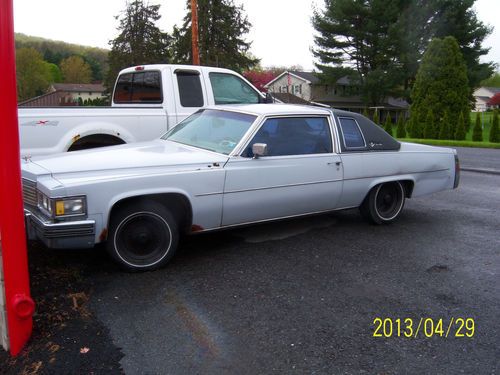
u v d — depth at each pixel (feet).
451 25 134.00
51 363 9.68
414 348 10.68
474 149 66.64
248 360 10.02
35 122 19.10
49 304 12.15
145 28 160.56
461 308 12.69
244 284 13.83
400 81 141.79
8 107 9.55
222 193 15.43
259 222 16.81
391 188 20.57
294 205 17.31
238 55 147.02
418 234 19.49
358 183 18.90
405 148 20.62
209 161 15.26
